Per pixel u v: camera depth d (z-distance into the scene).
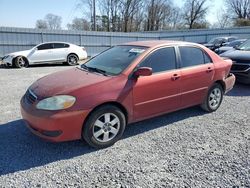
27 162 3.13
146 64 3.88
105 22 49.06
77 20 46.62
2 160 3.16
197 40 29.55
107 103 3.46
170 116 4.81
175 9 59.59
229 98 6.20
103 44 20.02
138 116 3.83
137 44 4.40
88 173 2.91
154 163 3.13
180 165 3.09
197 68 4.51
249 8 59.41
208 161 3.19
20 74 10.41
